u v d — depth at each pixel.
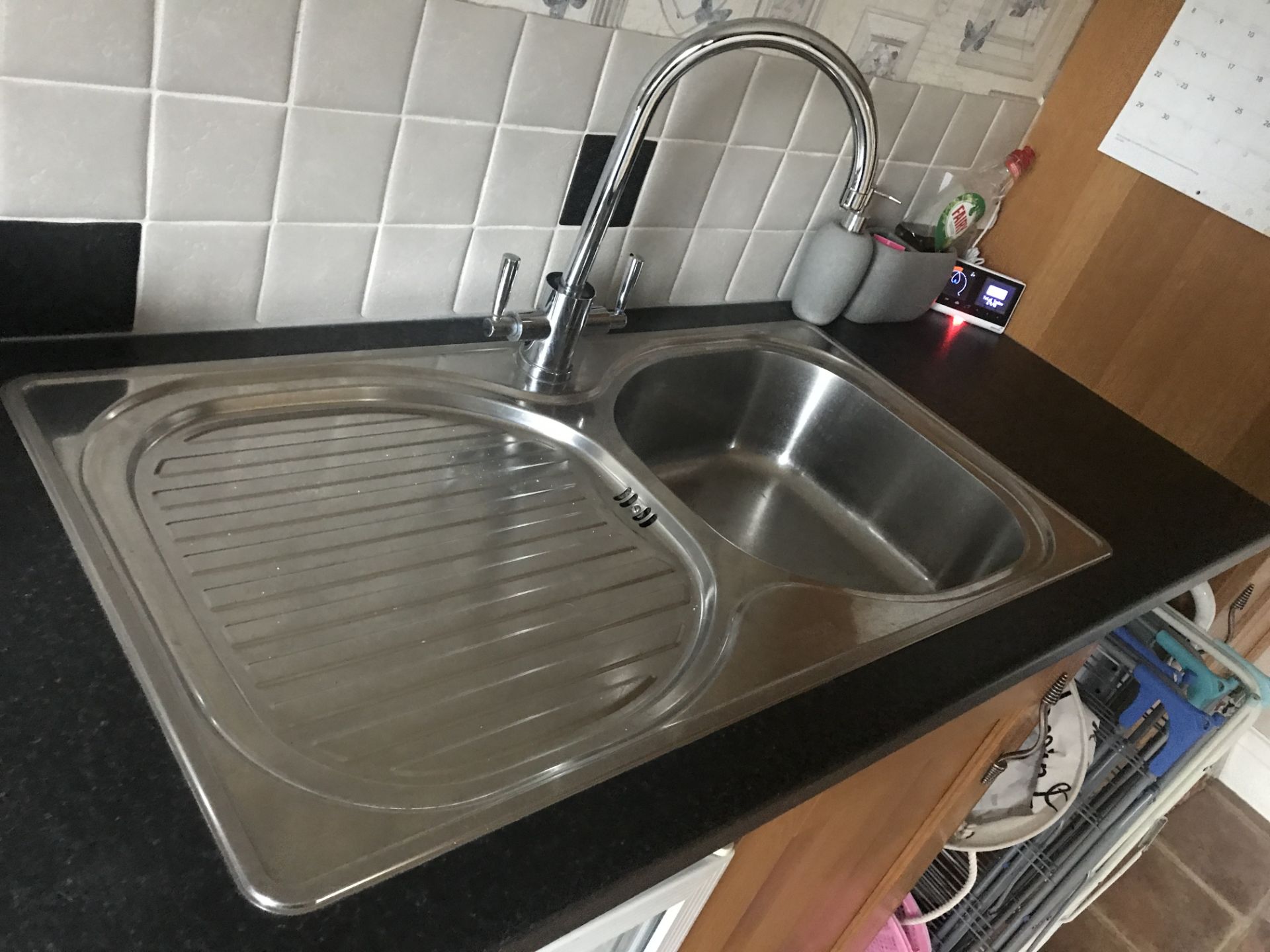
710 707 0.76
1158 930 2.28
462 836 0.61
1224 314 1.40
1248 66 1.31
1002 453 1.27
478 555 0.87
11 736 0.58
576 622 0.84
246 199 0.88
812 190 1.32
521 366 1.07
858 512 1.36
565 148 1.04
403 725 0.70
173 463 0.84
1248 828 2.66
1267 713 2.70
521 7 0.91
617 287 1.22
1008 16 1.35
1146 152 1.43
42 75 0.73
